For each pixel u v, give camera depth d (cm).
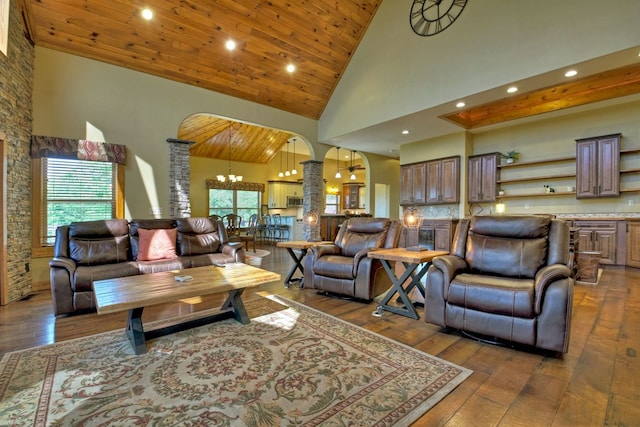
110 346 230
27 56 378
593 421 147
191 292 230
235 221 837
